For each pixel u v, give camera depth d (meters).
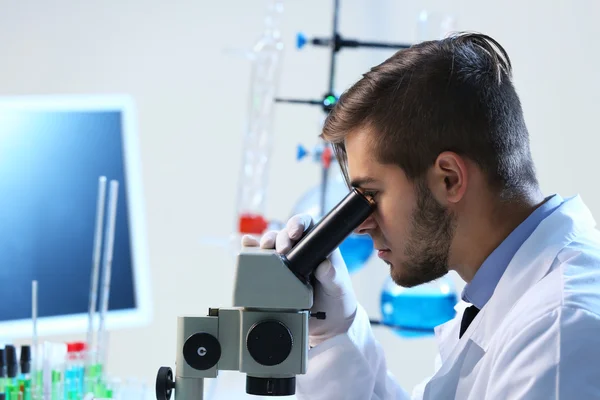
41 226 2.14
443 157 1.31
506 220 1.38
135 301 2.21
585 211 1.45
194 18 3.00
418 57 1.36
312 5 3.04
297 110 3.06
